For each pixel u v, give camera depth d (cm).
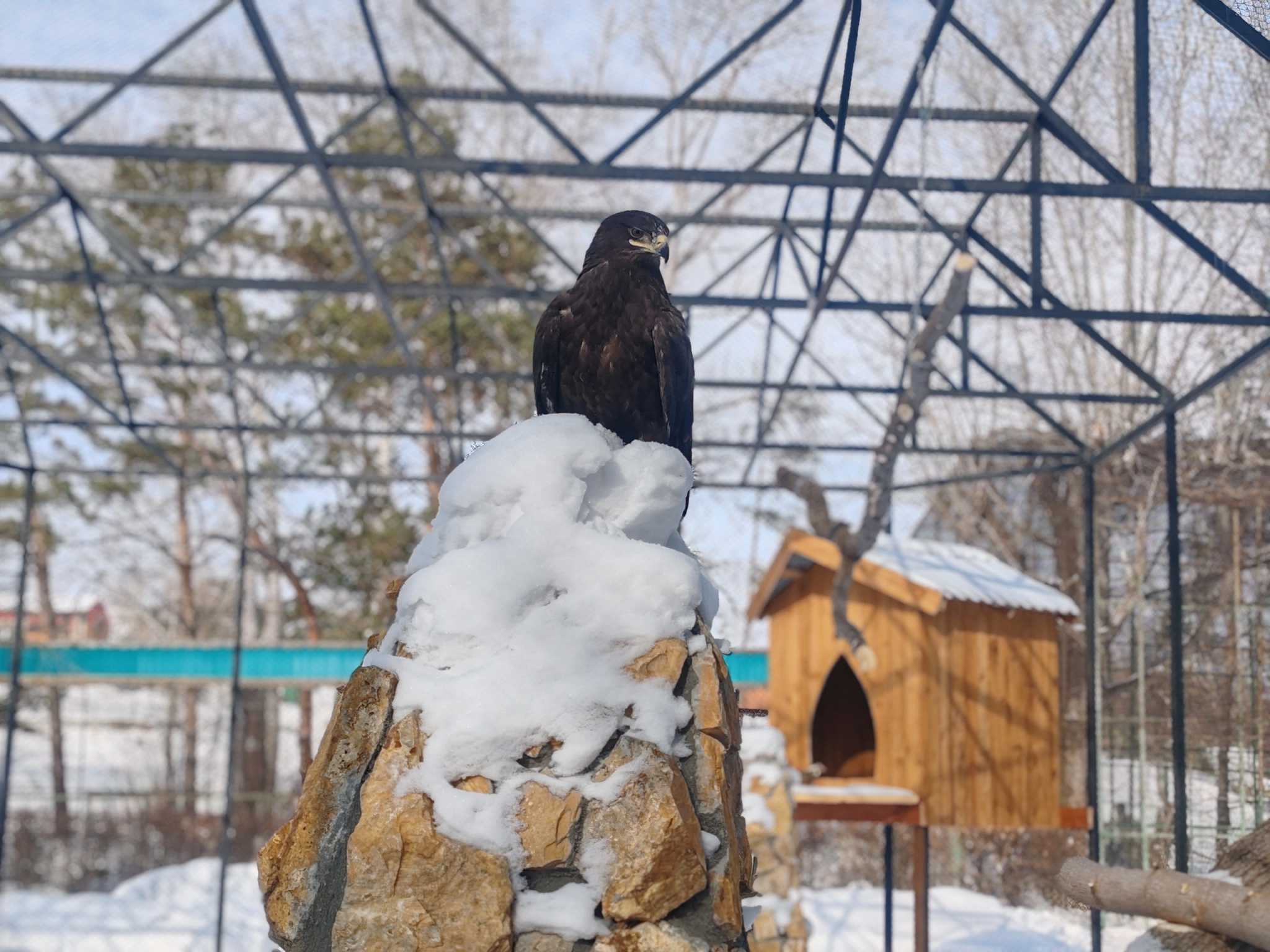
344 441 1794
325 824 248
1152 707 1227
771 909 728
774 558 890
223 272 1861
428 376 1029
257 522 1862
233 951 1316
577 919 229
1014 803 809
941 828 1574
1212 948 277
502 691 240
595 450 272
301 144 1686
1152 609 1323
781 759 775
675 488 286
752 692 1293
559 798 235
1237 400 1369
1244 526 1085
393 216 1711
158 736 2198
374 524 1800
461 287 844
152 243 1834
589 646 247
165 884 1573
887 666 823
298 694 1927
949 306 597
